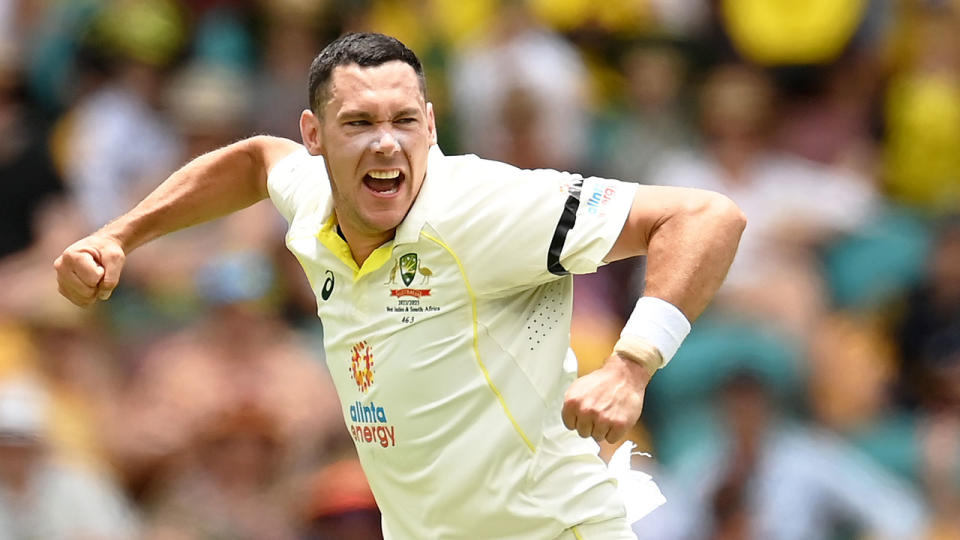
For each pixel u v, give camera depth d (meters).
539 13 42.00
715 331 34.81
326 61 15.57
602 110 40.62
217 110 38.22
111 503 30.20
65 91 40.41
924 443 34.91
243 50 41.31
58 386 32.03
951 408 36.94
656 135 40.47
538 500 15.98
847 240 39.69
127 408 31.80
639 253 15.73
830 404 35.88
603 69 41.88
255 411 29.88
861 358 36.47
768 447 32.66
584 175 38.75
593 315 35.16
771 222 38.88
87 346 32.97
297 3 40.09
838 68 43.12
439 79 40.50
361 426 16.36
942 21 44.22
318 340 34.06
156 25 40.72
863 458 34.34
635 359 14.90
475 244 15.41
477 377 15.72
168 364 31.80
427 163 15.77
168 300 35.12
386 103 15.24
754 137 40.00
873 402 36.28
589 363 33.91
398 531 16.75
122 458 31.00
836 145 42.12
